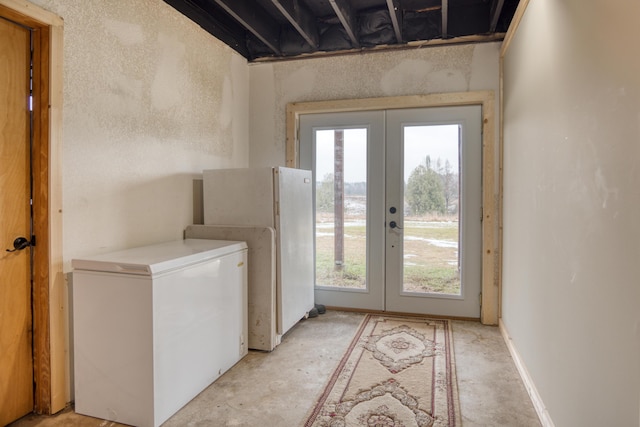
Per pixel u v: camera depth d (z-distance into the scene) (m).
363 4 3.41
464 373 2.55
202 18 3.29
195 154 3.22
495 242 3.46
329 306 3.94
